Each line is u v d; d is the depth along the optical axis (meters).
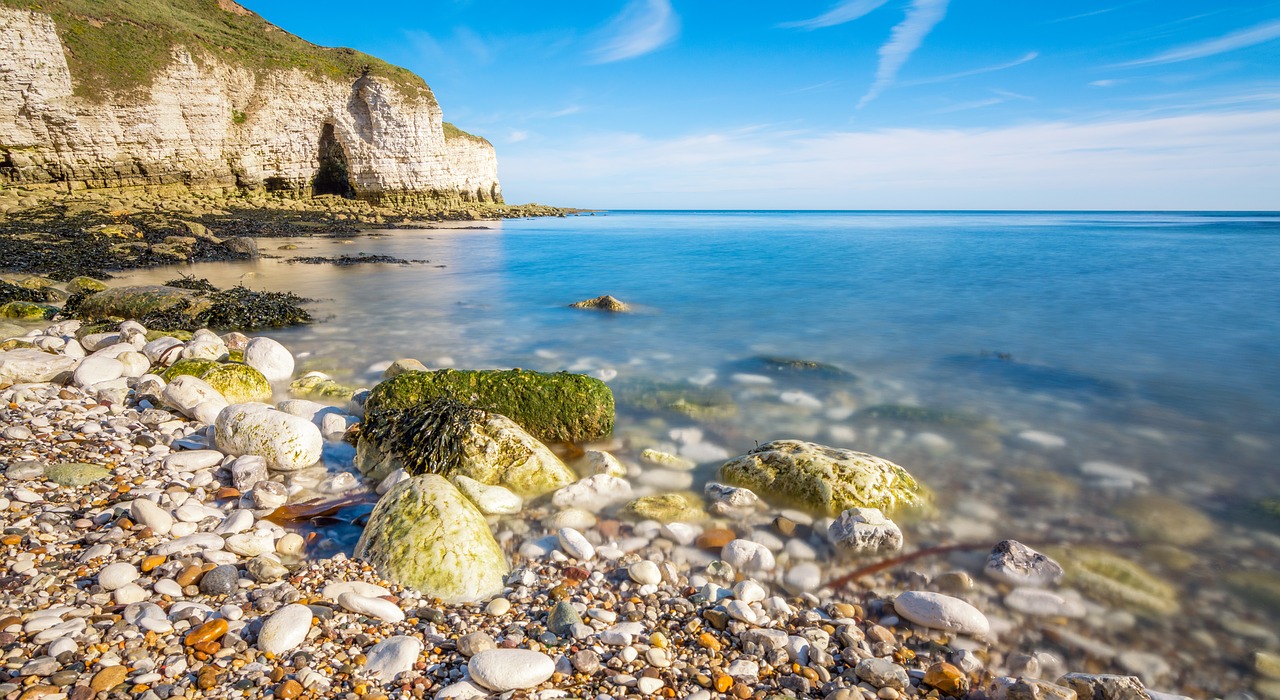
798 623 3.60
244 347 9.64
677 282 19.91
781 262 26.12
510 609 3.61
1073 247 34.22
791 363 9.77
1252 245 35.47
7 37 35.72
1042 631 3.62
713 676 3.09
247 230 36.06
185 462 5.28
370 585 3.68
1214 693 3.17
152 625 3.13
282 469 5.52
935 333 12.31
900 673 3.10
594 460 5.72
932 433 6.82
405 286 18.56
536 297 16.70
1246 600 3.92
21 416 5.93
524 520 4.80
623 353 10.46
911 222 93.38
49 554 3.78
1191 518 4.96
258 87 50.97
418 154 62.44
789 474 5.13
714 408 7.55
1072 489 5.48
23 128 36.91
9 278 15.53
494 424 5.63
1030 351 10.81
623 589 3.87
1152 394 8.39
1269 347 11.09
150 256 22.58
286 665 2.97
